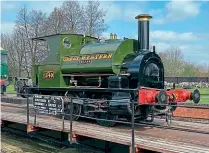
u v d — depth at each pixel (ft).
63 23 121.49
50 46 39.55
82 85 37.37
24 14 128.77
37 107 34.71
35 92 42.98
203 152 19.45
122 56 32.40
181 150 20.07
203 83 123.13
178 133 27.09
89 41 41.09
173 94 29.55
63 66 37.35
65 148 34.09
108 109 30.91
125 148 27.91
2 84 77.05
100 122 31.96
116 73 31.60
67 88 36.04
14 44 146.41
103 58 32.68
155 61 31.76
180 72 167.32
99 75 33.47
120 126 30.89
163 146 21.29
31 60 126.41
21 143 37.63
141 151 22.24
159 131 28.14
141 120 31.42
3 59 78.38
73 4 121.60
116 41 33.55
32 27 127.95
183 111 46.96
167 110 29.25
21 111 46.01
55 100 31.96
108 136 25.41
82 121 34.86
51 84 39.09
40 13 127.44
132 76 30.27
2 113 43.70
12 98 62.85
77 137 28.35
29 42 128.06
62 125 30.30
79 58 35.63
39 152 33.45
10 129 42.09
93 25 118.42
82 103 34.09
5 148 35.35
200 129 29.40
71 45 39.09
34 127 34.24
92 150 28.25
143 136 24.97
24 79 54.19
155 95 27.66
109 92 31.50
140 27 32.94
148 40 32.99
